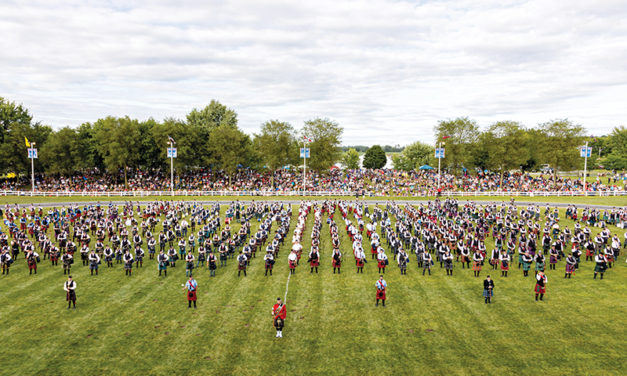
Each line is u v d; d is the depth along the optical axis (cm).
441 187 7906
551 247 3177
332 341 1848
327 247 3694
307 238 4034
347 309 2223
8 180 8444
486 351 1747
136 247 3088
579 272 2888
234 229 4547
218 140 8100
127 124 7862
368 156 14138
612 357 1683
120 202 6475
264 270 2970
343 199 6894
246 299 2372
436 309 2217
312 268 2911
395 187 8100
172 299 2364
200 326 2000
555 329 1955
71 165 8062
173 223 4331
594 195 7088
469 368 1611
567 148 7919
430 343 1823
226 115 11131
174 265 3045
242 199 6869
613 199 6612
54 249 3078
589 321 2041
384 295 2252
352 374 1574
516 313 2153
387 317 2112
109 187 7831
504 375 1557
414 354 1725
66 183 7969
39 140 8231
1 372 1569
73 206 5294
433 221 4297
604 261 2709
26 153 7956
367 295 2444
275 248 3369
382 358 1694
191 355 1719
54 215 4812
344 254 3450
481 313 2156
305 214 4909
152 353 1733
